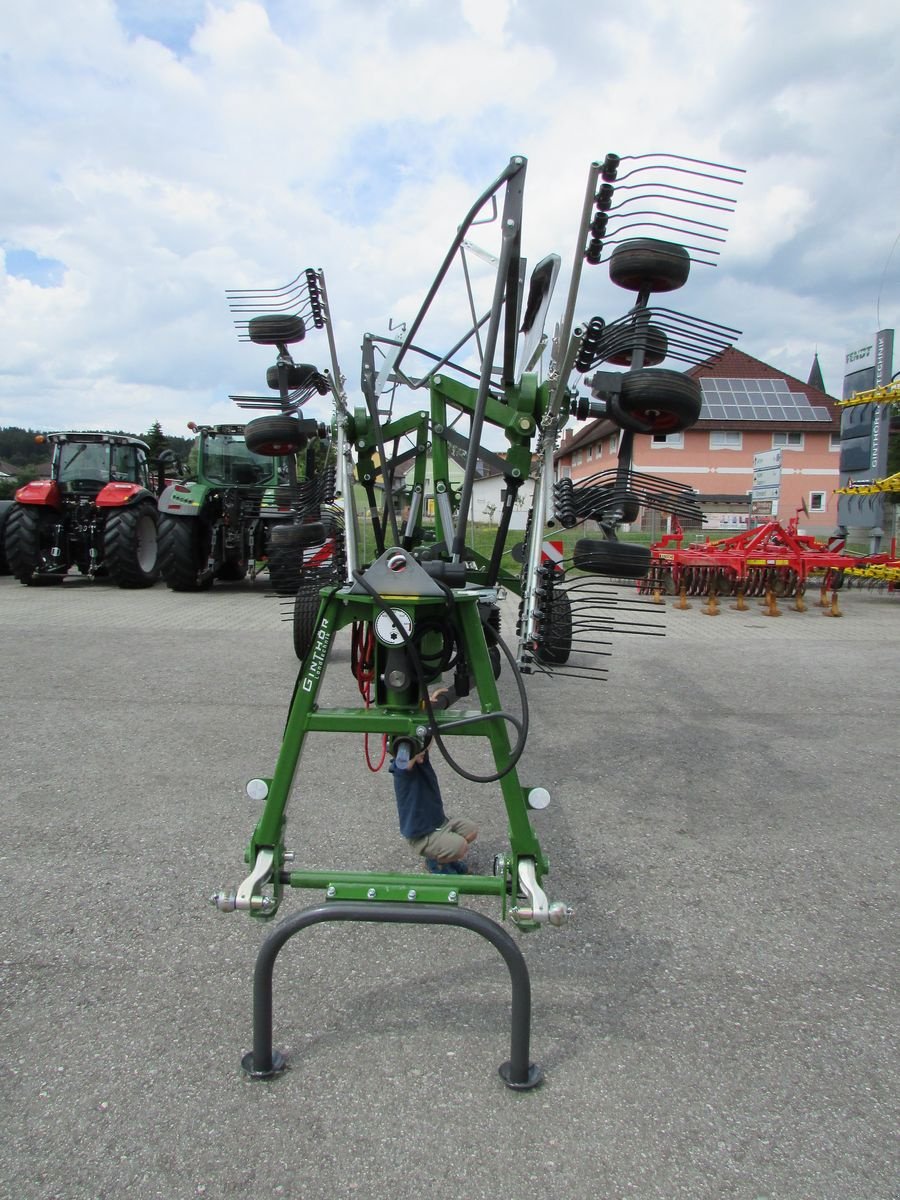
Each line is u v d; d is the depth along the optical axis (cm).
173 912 298
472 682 287
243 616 966
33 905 301
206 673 657
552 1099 209
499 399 430
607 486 340
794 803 412
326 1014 242
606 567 318
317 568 500
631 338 324
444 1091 212
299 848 346
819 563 1089
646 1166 189
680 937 288
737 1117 205
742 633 908
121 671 661
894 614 1072
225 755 463
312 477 530
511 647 751
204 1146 193
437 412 448
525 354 402
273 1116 203
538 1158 191
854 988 259
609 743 505
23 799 398
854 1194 182
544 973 265
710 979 263
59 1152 191
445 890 227
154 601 1118
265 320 433
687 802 412
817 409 3344
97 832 362
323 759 458
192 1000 248
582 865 341
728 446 3284
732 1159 192
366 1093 211
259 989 212
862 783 440
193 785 418
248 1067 217
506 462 397
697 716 565
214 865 333
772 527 1132
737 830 379
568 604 378
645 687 646
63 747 473
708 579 1183
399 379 436
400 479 507
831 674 695
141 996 250
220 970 264
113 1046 228
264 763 452
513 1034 212
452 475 511
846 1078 219
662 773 453
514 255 290
